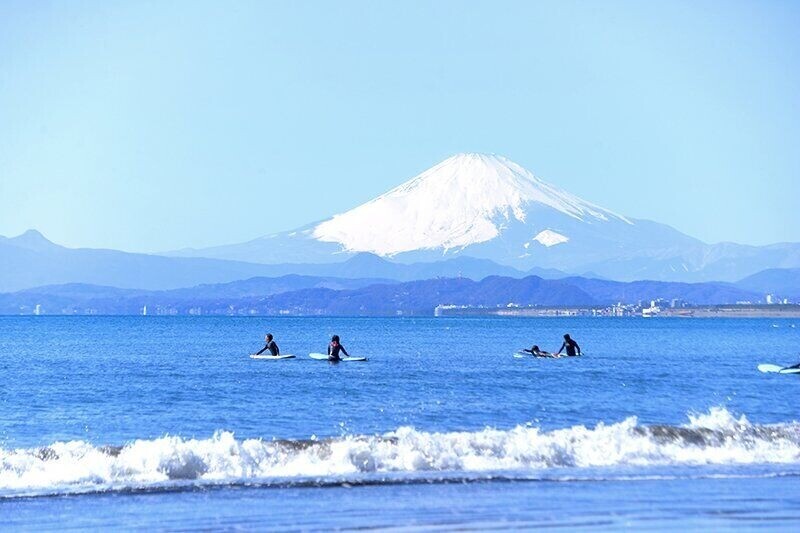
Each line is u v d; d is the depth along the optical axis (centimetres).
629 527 7006
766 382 19262
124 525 6969
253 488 8200
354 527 6944
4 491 7969
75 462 8681
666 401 15388
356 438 9731
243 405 14625
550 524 7069
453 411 13862
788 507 7656
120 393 16550
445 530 6894
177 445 8981
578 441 9856
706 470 9169
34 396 16062
